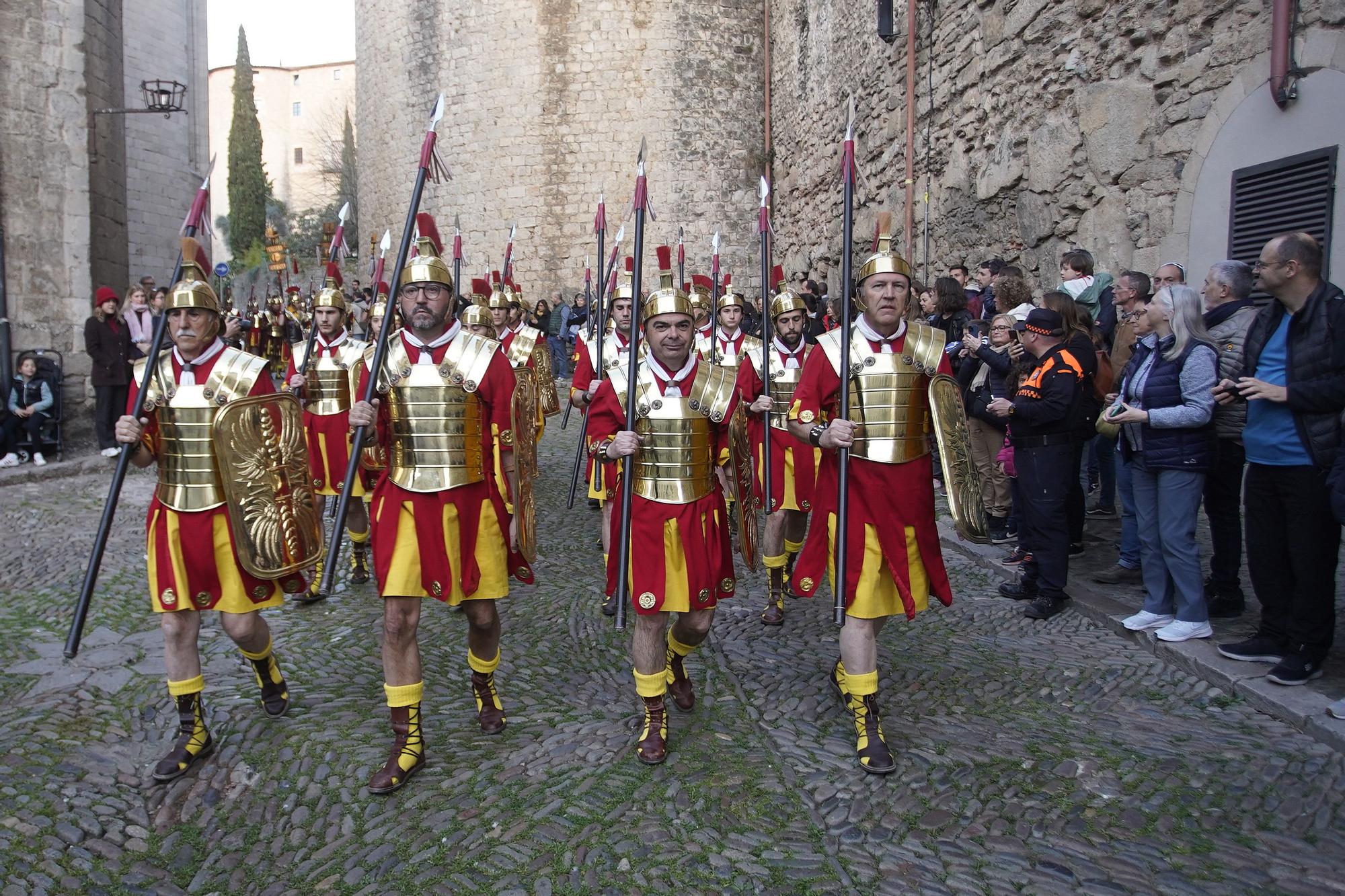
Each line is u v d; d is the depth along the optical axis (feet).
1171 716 13.07
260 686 14.60
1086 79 27.66
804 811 10.94
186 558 12.18
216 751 12.75
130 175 66.33
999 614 17.85
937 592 12.32
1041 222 30.25
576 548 23.73
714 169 80.53
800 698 14.16
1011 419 17.75
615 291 21.99
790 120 71.67
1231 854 9.80
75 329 37.29
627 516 11.89
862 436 12.01
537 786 11.64
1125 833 10.27
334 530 12.14
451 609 18.80
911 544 12.12
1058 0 28.89
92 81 43.65
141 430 12.17
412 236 12.50
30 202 35.91
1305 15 19.90
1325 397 12.51
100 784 11.96
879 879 9.61
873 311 12.15
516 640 17.01
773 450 18.39
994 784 11.35
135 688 14.96
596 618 18.20
